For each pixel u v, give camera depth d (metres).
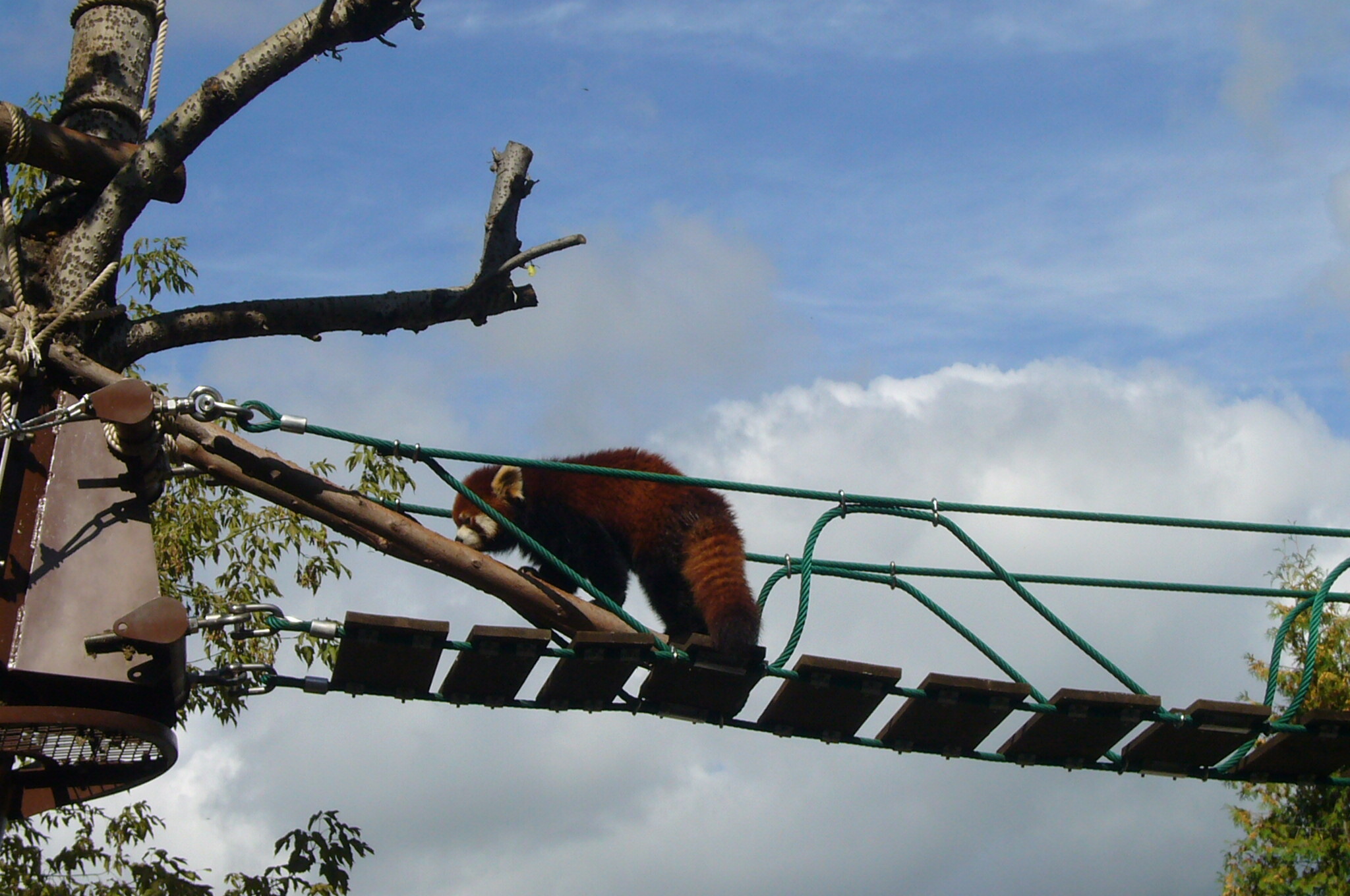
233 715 10.62
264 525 11.21
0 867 8.70
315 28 5.85
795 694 6.43
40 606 4.35
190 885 9.08
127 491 4.70
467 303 6.65
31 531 4.49
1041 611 7.12
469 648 5.81
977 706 6.50
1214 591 7.63
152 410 4.59
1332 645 16.95
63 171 5.73
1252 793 17.69
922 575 7.67
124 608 4.42
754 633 6.62
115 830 9.70
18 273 5.38
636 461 8.86
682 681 6.34
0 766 4.62
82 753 4.84
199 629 5.34
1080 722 6.68
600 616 6.55
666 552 8.22
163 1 6.19
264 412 5.89
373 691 6.02
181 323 6.16
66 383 5.30
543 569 9.23
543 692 6.38
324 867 9.21
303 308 6.45
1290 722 6.80
